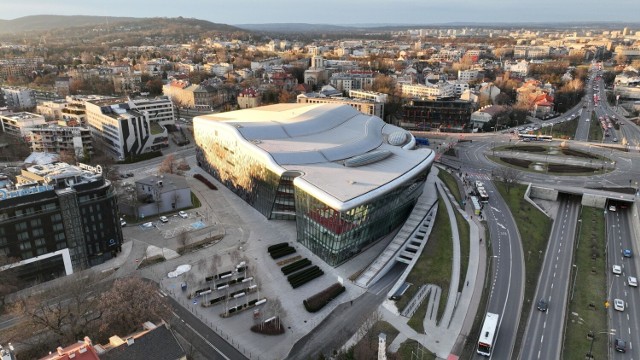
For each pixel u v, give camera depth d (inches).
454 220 7445.9
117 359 3649.1
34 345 4510.3
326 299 5359.3
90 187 6003.9
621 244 7062.0
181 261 6230.3
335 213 5767.7
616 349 4677.7
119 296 4574.3
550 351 4621.1
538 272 6151.6
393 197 6638.8
